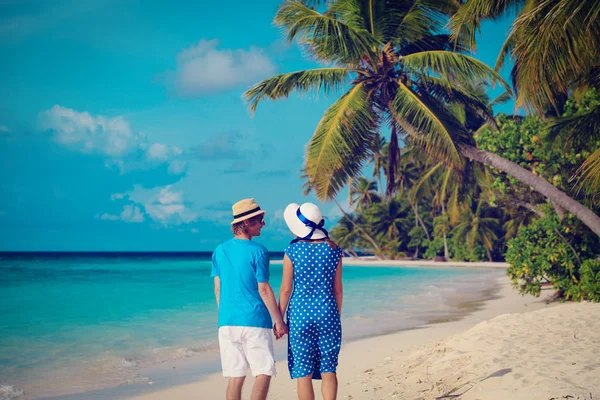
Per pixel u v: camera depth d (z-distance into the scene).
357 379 5.56
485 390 4.27
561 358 4.93
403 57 13.43
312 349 3.73
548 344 5.66
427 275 32.72
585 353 5.06
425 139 13.16
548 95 7.67
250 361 3.64
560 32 6.94
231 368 3.65
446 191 28.14
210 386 6.03
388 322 11.14
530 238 13.70
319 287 3.76
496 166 12.62
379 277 30.61
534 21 7.54
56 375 6.63
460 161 13.06
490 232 46.16
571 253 13.03
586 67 8.48
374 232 60.81
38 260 88.75
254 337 3.64
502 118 16.81
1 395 5.66
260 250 3.79
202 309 14.32
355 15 14.45
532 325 6.90
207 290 21.41
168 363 7.41
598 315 7.34
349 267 47.62
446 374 5.06
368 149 13.37
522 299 15.31
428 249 55.34
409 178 51.12
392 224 59.28
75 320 12.03
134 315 12.91
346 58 13.52
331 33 12.84
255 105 13.60
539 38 7.18
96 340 9.32
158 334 9.98
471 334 6.81
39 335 9.88
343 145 12.87
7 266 55.84
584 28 6.95
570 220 13.03
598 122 11.97
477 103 14.59
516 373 4.51
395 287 21.97
